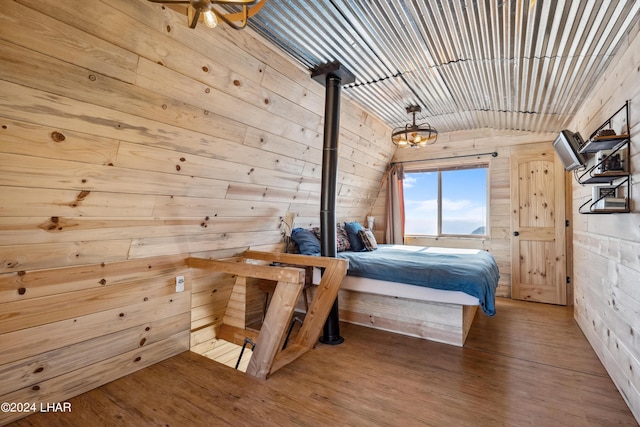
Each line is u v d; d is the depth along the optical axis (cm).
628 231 192
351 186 459
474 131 468
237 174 269
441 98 327
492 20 186
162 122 200
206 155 236
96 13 152
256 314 341
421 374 224
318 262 277
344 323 335
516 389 205
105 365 213
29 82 146
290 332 315
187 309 268
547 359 249
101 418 177
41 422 174
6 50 135
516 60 229
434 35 207
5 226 166
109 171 192
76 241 196
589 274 280
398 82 287
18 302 177
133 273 232
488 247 459
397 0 173
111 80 169
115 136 184
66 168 173
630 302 188
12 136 150
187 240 266
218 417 175
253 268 233
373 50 231
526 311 379
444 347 272
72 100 161
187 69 195
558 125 378
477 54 228
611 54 214
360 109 365
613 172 196
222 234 294
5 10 131
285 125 279
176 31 180
